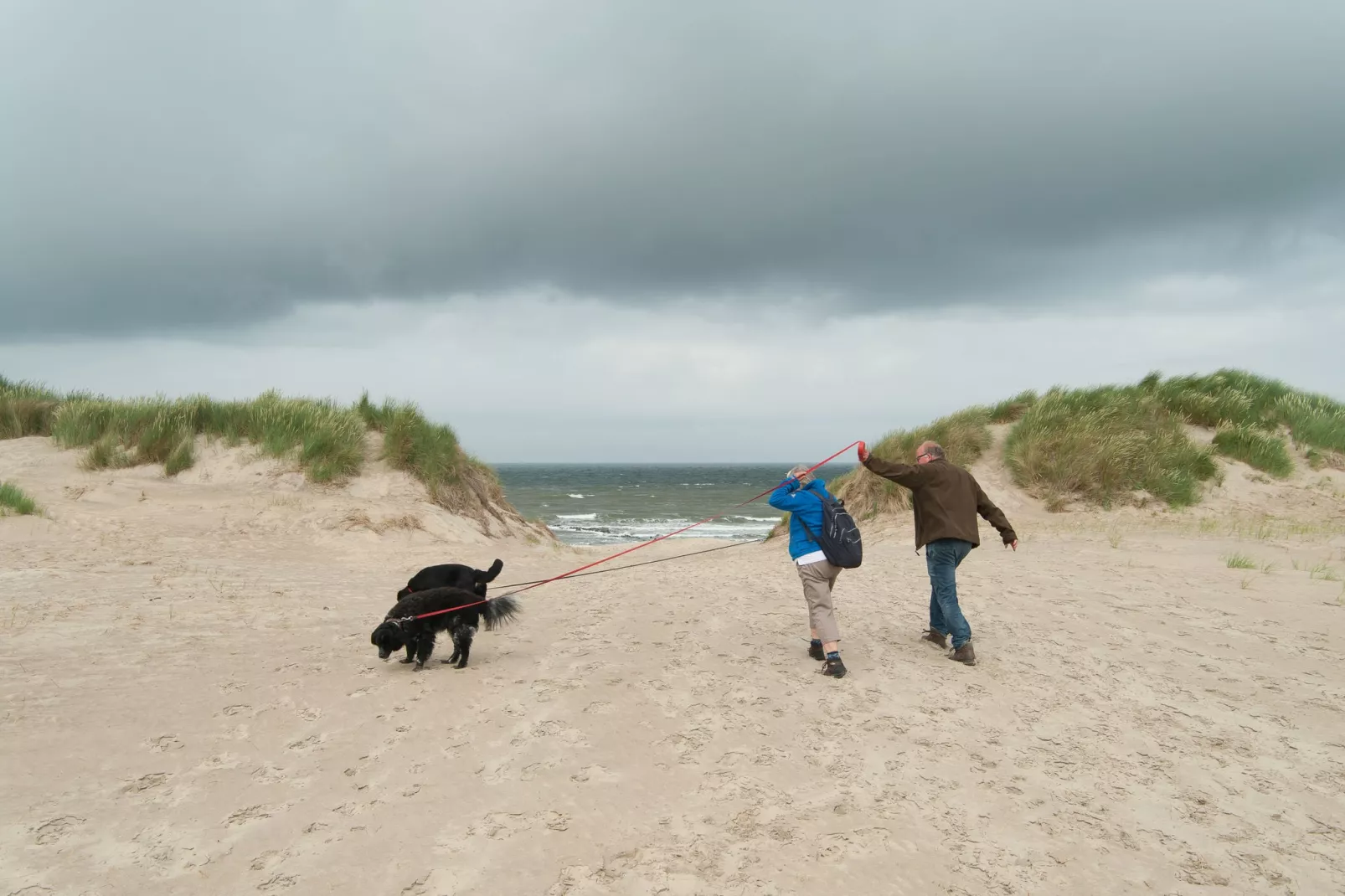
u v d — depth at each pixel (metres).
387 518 13.90
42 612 7.21
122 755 4.23
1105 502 14.59
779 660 6.11
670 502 59.91
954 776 4.10
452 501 16.42
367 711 5.00
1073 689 5.40
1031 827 3.61
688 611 7.89
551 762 4.23
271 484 15.02
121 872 3.15
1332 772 4.19
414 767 4.16
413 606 6.11
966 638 5.96
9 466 14.68
